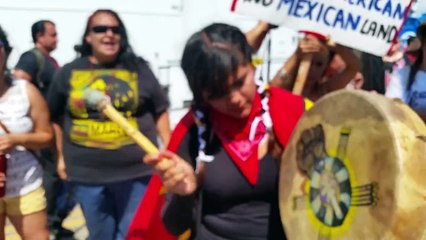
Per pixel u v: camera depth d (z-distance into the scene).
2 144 3.11
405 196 1.52
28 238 3.33
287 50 7.87
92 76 3.47
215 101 1.89
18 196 3.26
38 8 5.93
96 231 3.59
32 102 3.25
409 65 3.43
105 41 3.42
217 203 2.03
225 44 1.82
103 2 6.32
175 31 6.88
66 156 3.58
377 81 3.61
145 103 3.52
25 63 4.75
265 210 2.03
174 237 2.06
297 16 2.65
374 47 2.72
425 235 1.56
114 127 3.45
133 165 3.49
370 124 1.64
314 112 1.86
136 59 3.53
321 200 1.80
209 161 2.00
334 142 1.76
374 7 2.67
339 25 2.67
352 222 1.67
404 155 1.54
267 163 2.01
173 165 1.77
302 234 1.87
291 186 1.92
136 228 2.09
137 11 6.57
